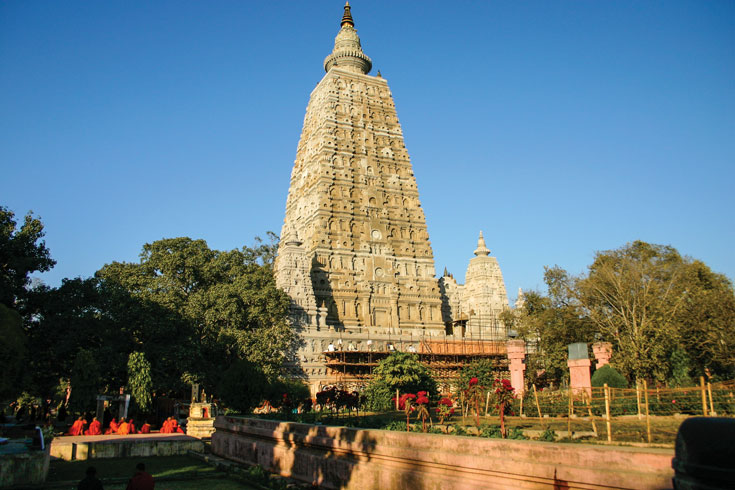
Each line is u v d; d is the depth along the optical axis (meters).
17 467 23.89
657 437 21.14
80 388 44.94
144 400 49.09
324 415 38.59
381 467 20.61
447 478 17.84
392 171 102.69
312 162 100.56
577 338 67.62
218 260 75.12
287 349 77.38
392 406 49.84
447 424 29.39
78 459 32.88
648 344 51.59
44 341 57.56
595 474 14.03
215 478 27.25
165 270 71.31
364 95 105.62
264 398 44.88
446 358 83.94
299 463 25.88
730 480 7.59
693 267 71.69
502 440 16.81
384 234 97.06
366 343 84.00
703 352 54.44
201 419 48.12
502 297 105.88
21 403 76.88
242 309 71.44
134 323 63.38
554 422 28.56
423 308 96.19
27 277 58.19
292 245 85.19
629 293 62.41
